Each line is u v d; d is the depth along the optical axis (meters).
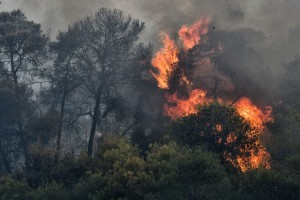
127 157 45.56
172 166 41.84
